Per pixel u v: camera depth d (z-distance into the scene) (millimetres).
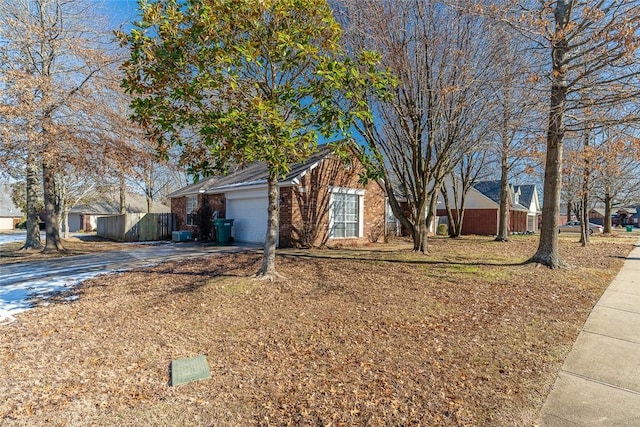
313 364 3807
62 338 4676
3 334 4820
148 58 5449
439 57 8945
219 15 5297
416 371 3555
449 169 11086
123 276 7973
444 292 6375
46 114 11242
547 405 2961
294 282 7020
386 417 2834
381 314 5254
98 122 12031
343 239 14055
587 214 16531
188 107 5965
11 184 24750
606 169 14594
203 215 17125
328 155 13008
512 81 7750
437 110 9086
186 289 6680
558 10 7141
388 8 8789
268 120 5258
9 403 3199
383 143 10977
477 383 3305
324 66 5480
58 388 3459
